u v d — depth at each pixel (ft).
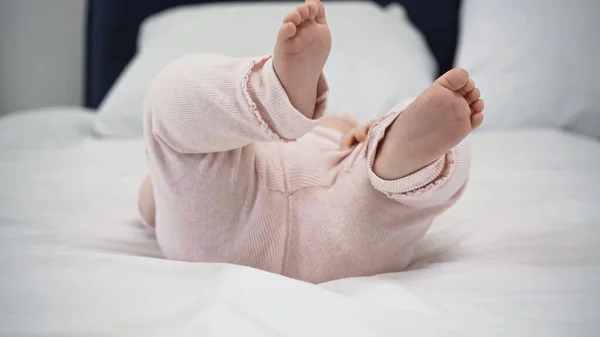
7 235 2.87
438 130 2.09
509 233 2.98
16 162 4.50
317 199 2.42
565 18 5.92
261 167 2.45
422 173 2.19
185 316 1.96
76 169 4.37
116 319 1.92
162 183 2.43
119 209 3.53
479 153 4.77
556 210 3.34
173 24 6.27
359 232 2.37
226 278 2.14
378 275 2.42
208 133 2.22
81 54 8.05
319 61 2.00
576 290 2.25
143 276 2.20
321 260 2.41
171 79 2.30
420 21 7.39
